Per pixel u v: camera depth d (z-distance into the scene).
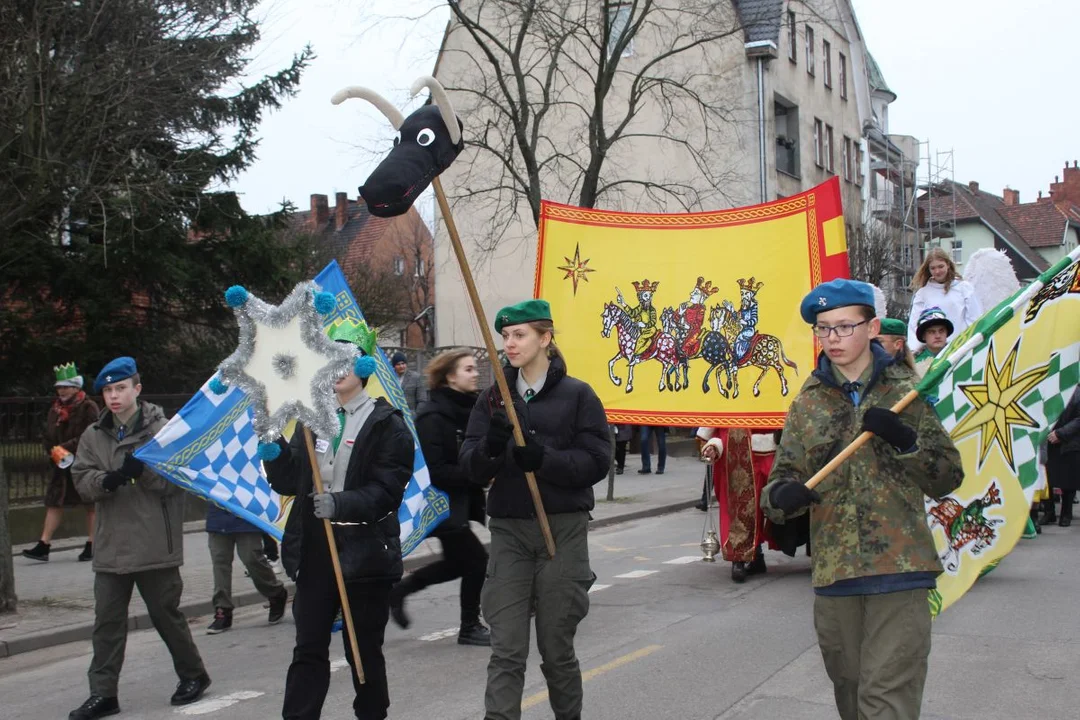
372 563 4.61
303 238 21.88
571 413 4.72
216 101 18.89
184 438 6.00
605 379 9.57
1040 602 8.06
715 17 21.58
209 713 6.01
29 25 10.22
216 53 12.22
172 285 19.48
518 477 4.60
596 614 8.23
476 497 7.48
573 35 20.31
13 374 18.53
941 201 58.56
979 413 4.71
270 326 4.56
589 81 29.75
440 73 28.94
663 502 16.42
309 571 4.62
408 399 14.42
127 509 5.96
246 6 12.69
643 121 30.56
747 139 30.94
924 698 5.68
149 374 19.83
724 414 9.23
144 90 11.55
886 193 45.06
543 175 29.52
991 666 6.28
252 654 7.56
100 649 6.00
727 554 9.38
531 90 28.55
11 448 12.85
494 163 29.36
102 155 12.43
